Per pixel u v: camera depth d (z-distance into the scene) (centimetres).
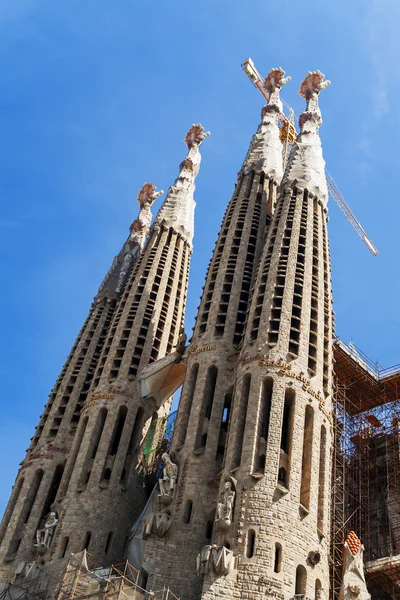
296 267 7138
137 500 7388
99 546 6731
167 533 5928
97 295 9650
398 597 6731
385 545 7294
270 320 6662
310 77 9681
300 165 8306
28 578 5894
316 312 6881
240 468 5716
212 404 6800
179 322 8969
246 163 9488
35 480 7694
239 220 8625
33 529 7206
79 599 5069
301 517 5488
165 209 9962
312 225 7656
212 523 5981
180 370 7919
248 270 8025
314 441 5991
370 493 7744
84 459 7312
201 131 11156
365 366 8075
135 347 8306
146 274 9125
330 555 6438
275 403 6009
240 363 6544
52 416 8225
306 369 6338
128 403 7806
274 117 10194
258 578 5066
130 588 5181
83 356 8888
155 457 7988
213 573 5109
